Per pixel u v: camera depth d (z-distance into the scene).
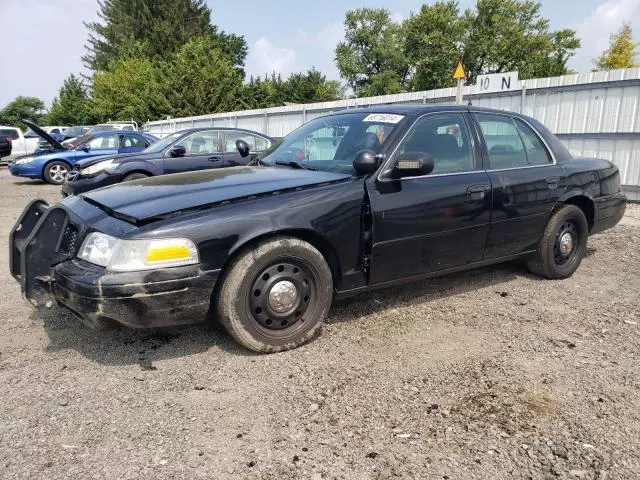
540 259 4.88
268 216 3.28
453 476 2.26
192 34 58.97
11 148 24.05
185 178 3.89
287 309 3.41
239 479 2.25
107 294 2.93
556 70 51.16
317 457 2.39
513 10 50.00
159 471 2.30
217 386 3.03
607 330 3.82
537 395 2.91
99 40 66.56
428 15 48.34
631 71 9.44
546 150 4.86
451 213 4.00
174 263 3.03
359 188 3.62
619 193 5.50
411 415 2.72
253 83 47.44
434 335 3.74
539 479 2.24
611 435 2.54
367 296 4.54
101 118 50.91
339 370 3.21
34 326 3.90
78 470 2.30
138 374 3.17
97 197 3.62
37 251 3.35
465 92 12.35
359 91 62.69
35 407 2.80
